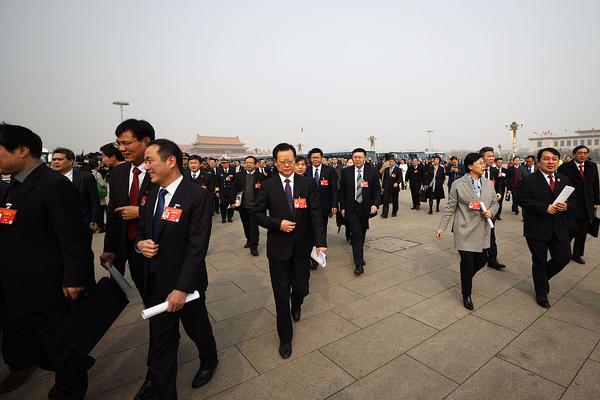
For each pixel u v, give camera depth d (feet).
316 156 17.52
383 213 27.94
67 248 6.01
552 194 10.11
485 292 11.50
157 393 5.78
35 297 6.02
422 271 13.93
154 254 6.07
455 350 7.98
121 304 6.95
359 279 13.19
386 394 6.53
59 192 5.96
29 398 6.89
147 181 7.59
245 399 6.50
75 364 6.31
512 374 7.02
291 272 8.93
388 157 28.55
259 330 9.31
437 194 29.58
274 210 8.43
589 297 10.75
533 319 9.41
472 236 10.18
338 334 8.91
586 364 7.27
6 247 5.90
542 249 10.17
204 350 7.03
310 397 6.51
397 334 8.83
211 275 14.12
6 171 5.89
